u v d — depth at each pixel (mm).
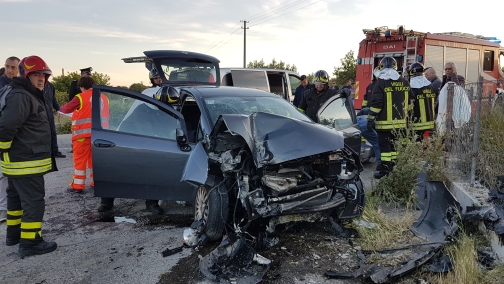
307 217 3666
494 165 4566
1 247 4066
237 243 3244
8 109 3559
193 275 3291
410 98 5590
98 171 4582
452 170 5312
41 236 3947
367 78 11867
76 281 3277
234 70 9727
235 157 3545
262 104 4914
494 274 3010
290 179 3459
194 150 3973
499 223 3244
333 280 3166
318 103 6215
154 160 4418
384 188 4930
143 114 4699
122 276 3324
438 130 5488
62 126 14609
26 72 3723
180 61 8398
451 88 5520
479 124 4621
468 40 12391
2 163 3785
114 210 5168
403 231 3936
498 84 12922
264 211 3338
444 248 3393
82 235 4312
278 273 3270
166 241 4035
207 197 3848
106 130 4590
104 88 4617
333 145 3449
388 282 3055
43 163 3855
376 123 5652
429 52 11039
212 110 4574
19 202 4051
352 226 4074
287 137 3447
